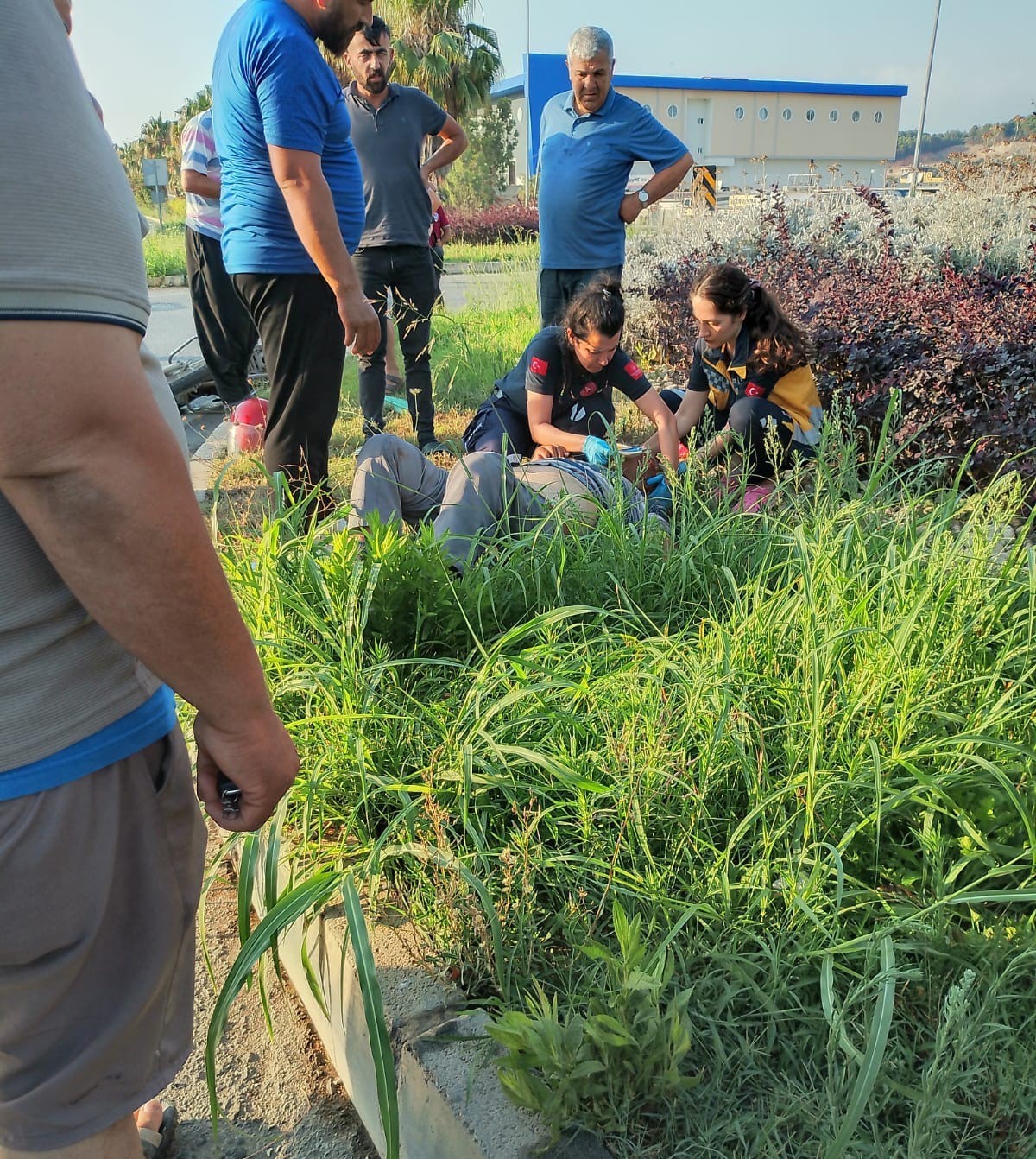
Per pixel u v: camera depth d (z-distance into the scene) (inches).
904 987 67.1
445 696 101.6
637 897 74.0
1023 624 92.4
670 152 233.5
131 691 46.3
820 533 108.6
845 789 78.4
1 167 34.8
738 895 73.9
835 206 384.5
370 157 209.8
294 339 146.9
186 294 716.7
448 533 117.7
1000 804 77.9
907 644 88.7
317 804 87.4
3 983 45.8
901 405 181.8
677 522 136.5
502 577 117.3
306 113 132.6
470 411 281.3
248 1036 84.3
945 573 96.0
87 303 36.4
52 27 38.3
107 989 48.6
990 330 180.7
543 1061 59.0
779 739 87.2
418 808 80.7
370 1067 71.2
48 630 42.1
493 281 455.5
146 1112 73.7
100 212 37.5
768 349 165.8
